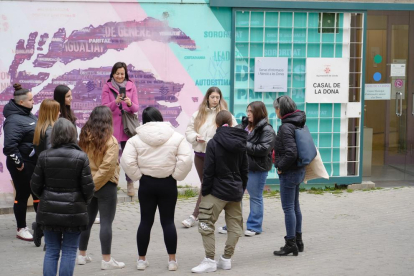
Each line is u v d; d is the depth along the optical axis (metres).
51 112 7.00
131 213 8.84
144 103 9.88
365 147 10.82
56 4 9.52
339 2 10.04
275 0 9.87
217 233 7.98
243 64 10.03
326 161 10.41
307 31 10.09
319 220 8.50
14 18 9.46
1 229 8.10
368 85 10.71
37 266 6.64
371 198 9.76
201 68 9.95
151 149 6.25
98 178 6.21
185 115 9.99
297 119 6.73
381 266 6.47
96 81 9.73
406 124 10.94
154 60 9.83
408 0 10.34
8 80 9.54
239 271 6.39
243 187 6.53
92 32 9.64
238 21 9.93
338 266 6.48
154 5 9.73
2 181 9.62
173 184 6.37
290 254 6.95
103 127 6.30
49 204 5.46
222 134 6.30
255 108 7.50
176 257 6.97
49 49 9.58
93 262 6.79
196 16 9.84
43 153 5.52
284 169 6.71
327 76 10.20
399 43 10.69
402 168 10.95
